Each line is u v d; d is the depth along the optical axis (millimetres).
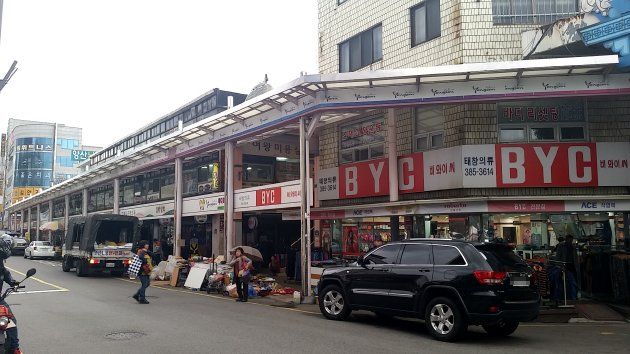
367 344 8727
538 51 13891
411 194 15797
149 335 9289
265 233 25750
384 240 17031
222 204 22062
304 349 8234
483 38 14695
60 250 35906
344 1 19359
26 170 85750
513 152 14062
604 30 12617
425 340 9258
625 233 14031
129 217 23891
